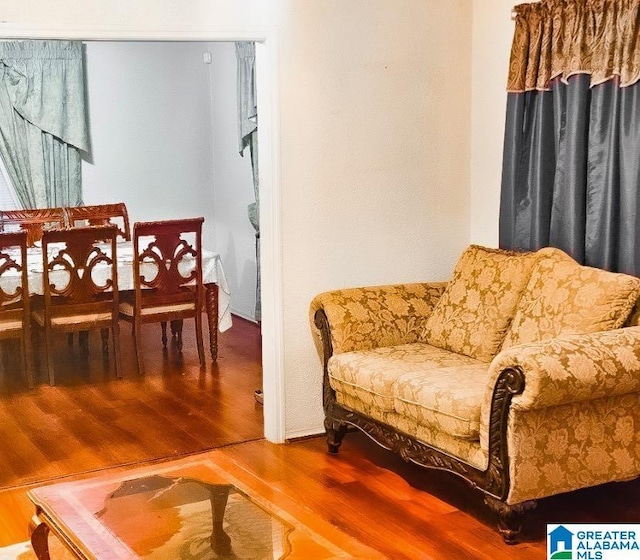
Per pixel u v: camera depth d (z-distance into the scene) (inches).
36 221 265.9
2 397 212.4
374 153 179.5
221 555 94.3
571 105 157.1
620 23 148.9
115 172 298.4
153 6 157.0
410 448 146.0
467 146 189.2
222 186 303.9
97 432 184.9
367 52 176.2
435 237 188.2
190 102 305.3
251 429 185.2
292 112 170.7
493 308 157.9
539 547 128.6
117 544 98.0
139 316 228.5
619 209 152.9
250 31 164.7
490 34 181.3
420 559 125.0
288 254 173.6
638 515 139.3
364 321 167.3
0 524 139.3
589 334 130.5
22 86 281.9
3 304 214.5
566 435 128.5
